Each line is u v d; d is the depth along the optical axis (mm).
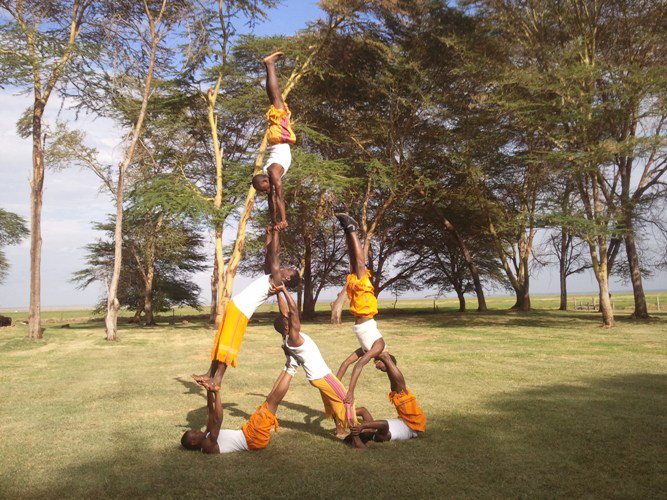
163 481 4699
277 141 6230
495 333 20109
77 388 9562
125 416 7289
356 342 17734
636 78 19172
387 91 25266
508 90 22844
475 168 25578
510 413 7086
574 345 15508
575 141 21219
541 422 6586
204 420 7020
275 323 5902
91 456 5438
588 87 20797
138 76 22328
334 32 24047
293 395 8625
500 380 9727
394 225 35406
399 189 27859
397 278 39219
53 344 18609
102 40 20922
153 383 10055
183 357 14562
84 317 49875
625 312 33625
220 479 4727
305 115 26828
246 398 8516
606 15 22391
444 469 4922
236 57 26344
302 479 4688
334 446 5711
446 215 33312
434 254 39688
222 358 5570
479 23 24688
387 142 26781
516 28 23828
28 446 5805
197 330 25906
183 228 33500
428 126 26406
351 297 6168
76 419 7113
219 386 5504
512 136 25484
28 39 18891
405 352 14211
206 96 25297
